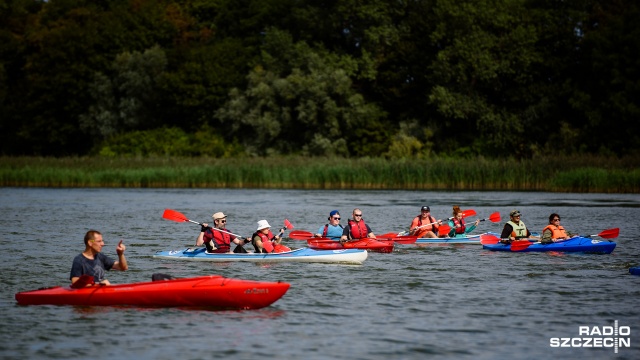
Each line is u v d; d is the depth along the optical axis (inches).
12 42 5403.5
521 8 4468.5
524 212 2118.6
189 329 768.9
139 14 5073.8
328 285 1001.5
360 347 712.4
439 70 4370.1
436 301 901.8
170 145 4488.2
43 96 4997.5
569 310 855.1
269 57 4621.1
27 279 1061.1
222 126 4758.9
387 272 1105.4
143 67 4788.4
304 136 4495.6
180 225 1813.5
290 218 1978.3
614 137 3954.2
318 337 743.1
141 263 1192.8
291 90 4453.7
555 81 4402.1
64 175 3363.7
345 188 3216.0
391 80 4726.9
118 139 4611.2
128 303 858.1
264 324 789.2
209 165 3447.3
